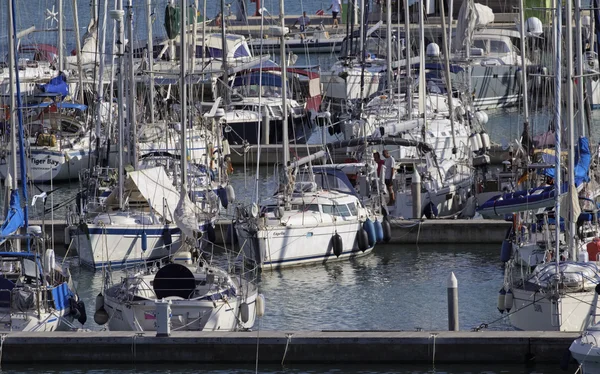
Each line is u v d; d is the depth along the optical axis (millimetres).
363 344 57719
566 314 59125
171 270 61375
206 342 58062
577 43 75250
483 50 153625
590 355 53500
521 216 76812
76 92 128625
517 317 61406
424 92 110688
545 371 56812
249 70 137250
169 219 82125
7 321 60281
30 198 100625
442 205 93938
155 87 122438
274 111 128750
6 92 121250
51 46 148625
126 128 94625
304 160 87812
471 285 75938
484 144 111812
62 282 62875
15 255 61250
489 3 182750
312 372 57531
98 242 79688
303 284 76875
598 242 67062
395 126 101000
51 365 58594
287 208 82438
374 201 89625
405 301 72438
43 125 114812
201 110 118875
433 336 57656
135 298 60719
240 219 82625
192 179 92625
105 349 58438
